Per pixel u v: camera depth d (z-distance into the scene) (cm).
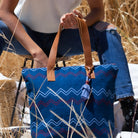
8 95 185
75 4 193
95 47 187
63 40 190
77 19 158
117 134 168
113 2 371
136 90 211
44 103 144
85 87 141
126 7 370
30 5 184
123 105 176
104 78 145
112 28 180
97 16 191
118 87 170
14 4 177
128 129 175
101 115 143
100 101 143
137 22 368
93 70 146
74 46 192
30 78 146
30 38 172
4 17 175
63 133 143
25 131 166
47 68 147
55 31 191
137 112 173
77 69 146
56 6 186
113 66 148
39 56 167
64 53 195
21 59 320
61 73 146
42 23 188
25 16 188
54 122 143
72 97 143
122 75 172
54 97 144
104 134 144
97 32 183
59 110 143
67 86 144
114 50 177
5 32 175
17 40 174
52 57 148
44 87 145
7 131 160
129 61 312
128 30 362
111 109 149
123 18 352
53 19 188
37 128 145
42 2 184
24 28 187
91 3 195
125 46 332
